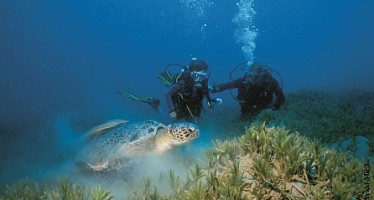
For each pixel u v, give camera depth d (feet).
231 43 286.25
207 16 293.02
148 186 10.16
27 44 216.95
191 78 20.85
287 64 128.47
